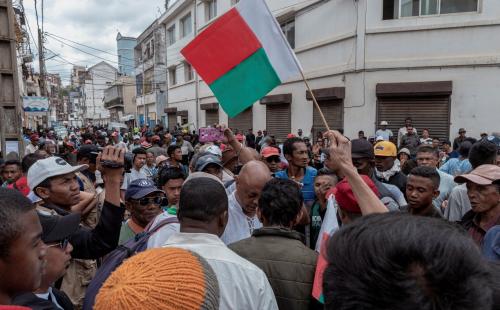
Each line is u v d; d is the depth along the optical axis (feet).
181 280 3.09
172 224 7.84
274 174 14.30
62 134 94.89
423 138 32.71
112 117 187.11
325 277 2.24
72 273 9.08
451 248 1.98
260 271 5.44
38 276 4.04
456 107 34.37
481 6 33.01
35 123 112.68
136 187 9.73
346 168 5.85
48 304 5.02
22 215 3.84
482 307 2.02
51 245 5.45
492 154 11.23
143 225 9.82
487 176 8.51
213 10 70.33
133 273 3.18
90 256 7.04
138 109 132.67
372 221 2.24
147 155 23.25
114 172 7.01
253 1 11.23
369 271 1.99
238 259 5.39
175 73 92.48
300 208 6.98
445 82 34.14
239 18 11.30
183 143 38.04
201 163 12.34
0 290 3.81
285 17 49.75
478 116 33.63
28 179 8.26
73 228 5.67
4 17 25.20
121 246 7.56
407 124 34.83
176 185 11.05
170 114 94.63
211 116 73.56
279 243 6.40
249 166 8.85
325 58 43.19
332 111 42.52
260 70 11.25
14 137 25.96
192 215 5.76
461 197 11.23
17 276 3.83
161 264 3.24
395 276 1.92
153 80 108.47
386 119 37.32
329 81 42.60
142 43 119.85
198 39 11.39
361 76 38.17
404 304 1.91
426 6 35.19
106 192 7.02
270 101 52.29
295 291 5.95
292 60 11.00
